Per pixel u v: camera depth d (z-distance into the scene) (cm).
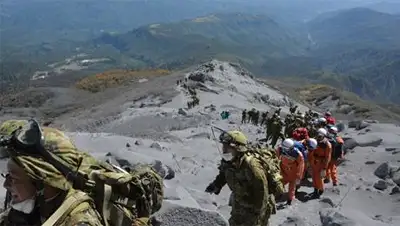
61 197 254
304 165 1320
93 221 244
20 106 9812
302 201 1370
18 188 250
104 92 10050
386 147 2105
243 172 708
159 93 6425
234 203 726
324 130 1460
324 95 11000
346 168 1811
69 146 266
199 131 2689
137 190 328
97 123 4328
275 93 7975
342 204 1352
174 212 809
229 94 6469
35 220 258
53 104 9875
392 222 1176
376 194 1448
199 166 1580
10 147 243
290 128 2086
